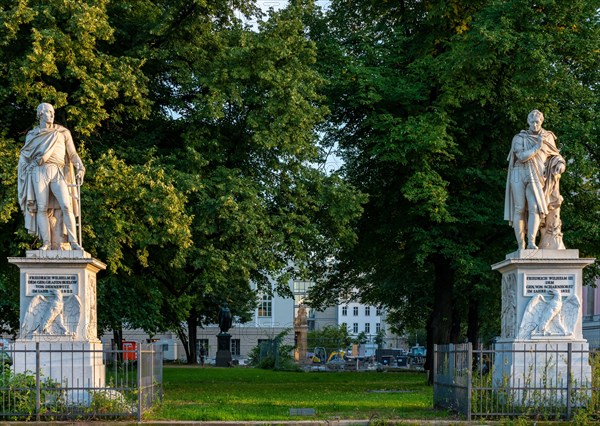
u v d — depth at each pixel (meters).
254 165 25.77
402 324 50.53
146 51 24.20
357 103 27.75
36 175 17.09
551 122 26.66
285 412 16.70
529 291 17.30
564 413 15.48
